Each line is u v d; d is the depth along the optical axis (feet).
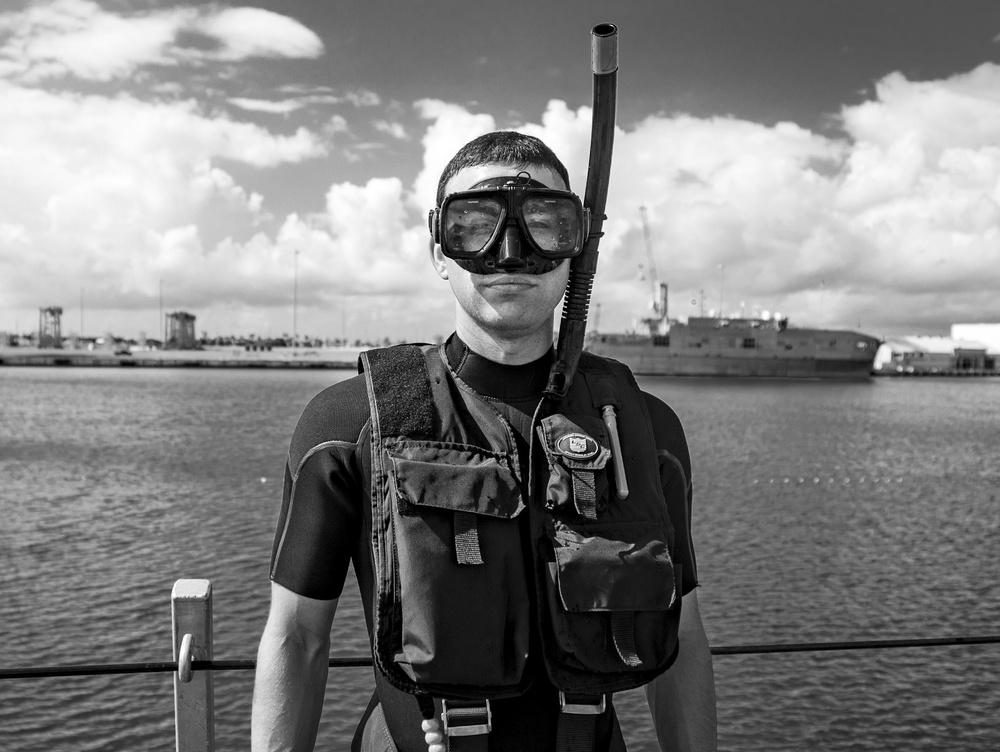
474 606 5.09
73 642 43.14
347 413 5.76
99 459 121.08
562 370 5.92
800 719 36.24
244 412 214.07
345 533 5.68
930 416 240.94
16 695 36.42
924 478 117.80
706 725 6.23
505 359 5.92
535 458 5.56
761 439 170.19
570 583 5.18
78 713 35.01
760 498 98.32
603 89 5.90
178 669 7.68
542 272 5.71
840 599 54.39
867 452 150.10
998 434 186.09
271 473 107.45
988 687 39.22
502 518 5.29
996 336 628.28
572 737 5.33
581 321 6.04
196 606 8.02
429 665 5.00
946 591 56.54
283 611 5.68
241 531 71.51
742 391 372.38
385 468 5.35
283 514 5.86
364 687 37.50
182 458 122.72
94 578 55.31
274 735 5.57
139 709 35.35
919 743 34.45
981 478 118.52
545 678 5.44
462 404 5.78
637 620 5.37
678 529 6.19
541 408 5.80
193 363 610.65
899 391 403.13
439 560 5.10
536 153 5.88
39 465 114.52
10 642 42.98
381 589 5.13
